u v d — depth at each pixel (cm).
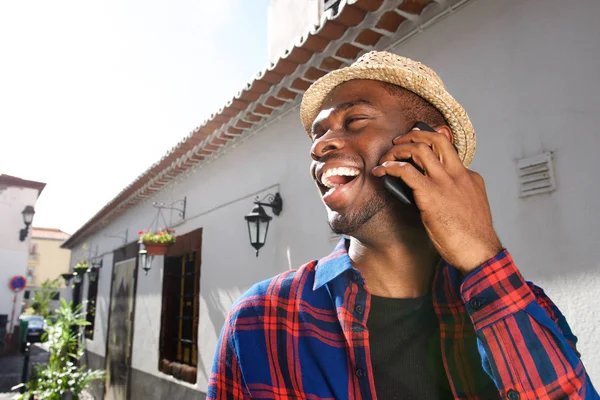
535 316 78
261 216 419
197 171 623
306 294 109
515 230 232
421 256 101
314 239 377
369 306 98
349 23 299
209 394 113
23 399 685
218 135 490
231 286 492
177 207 673
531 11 241
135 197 804
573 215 209
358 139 96
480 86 262
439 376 92
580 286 202
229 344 114
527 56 239
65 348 762
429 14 298
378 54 109
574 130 213
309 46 323
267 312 111
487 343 78
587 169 206
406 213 94
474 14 273
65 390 703
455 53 281
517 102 240
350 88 106
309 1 587
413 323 98
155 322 684
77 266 1218
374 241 99
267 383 103
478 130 259
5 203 1727
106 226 1120
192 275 631
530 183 228
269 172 457
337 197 94
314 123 110
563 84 220
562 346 77
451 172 83
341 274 104
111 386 866
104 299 1023
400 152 84
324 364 97
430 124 103
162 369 633
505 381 76
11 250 1697
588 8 215
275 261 423
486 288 79
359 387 92
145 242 642
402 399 91
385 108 100
